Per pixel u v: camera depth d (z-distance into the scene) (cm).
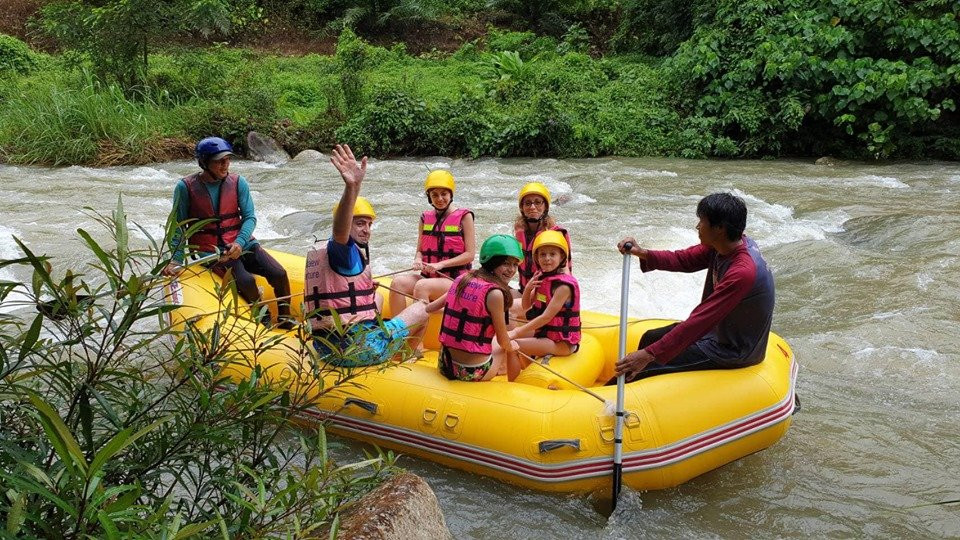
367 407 423
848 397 505
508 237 416
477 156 1505
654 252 418
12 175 1229
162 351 431
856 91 1431
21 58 1836
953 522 376
